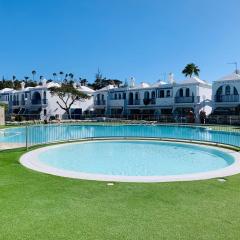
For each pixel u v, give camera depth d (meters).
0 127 33.44
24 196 7.45
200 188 8.33
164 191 8.02
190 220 5.94
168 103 50.22
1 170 10.59
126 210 6.50
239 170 10.84
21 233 5.32
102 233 5.35
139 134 28.56
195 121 41.91
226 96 43.50
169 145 21.39
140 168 14.05
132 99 56.38
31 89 61.94
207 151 18.41
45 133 26.91
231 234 5.33
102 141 22.22
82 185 8.61
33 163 12.05
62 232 5.38
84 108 63.69
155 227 5.61
